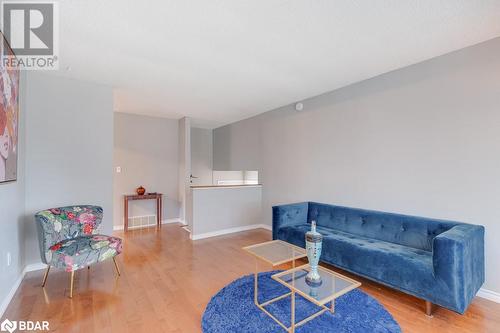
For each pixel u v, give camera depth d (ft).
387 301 7.29
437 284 6.25
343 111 11.41
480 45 7.48
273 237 11.30
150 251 11.69
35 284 8.26
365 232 9.73
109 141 11.10
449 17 6.14
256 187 16.33
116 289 7.95
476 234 6.85
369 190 10.38
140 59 8.41
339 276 6.57
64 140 10.09
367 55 8.23
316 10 5.84
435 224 8.00
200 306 6.97
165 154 18.04
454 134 8.00
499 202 7.15
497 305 7.00
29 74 9.37
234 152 19.70
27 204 9.25
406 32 6.84
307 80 10.52
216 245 12.64
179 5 5.64
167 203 18.08
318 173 12.66
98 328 6.00
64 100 10.11
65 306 6.96
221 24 6.40
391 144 9.63
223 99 13.33
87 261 7.80
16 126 7.83
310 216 12.04
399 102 9.38
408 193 9.14
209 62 8.68
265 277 8.80
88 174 10.61
